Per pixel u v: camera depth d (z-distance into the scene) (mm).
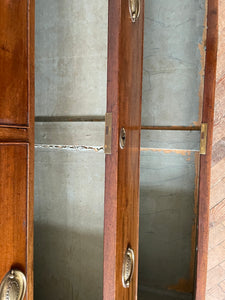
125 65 775
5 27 654
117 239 760
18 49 702
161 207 1580
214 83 1054
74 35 1086
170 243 1572
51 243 1250
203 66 1413
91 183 1128
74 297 1213
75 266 1202
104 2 1015
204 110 1076
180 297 1535
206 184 1091
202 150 1084
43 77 1171
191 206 1515
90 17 1047
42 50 1159
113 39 708
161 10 1480
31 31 746
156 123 1529
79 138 1104
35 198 1267
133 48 858
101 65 1046
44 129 1175
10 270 696
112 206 748
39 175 1240
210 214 1239
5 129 668
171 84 1487
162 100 1511
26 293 754
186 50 1445
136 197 963
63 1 1095
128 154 839
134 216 944
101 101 1059
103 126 1051
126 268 844
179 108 1479
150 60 1521
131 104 858
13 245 706
